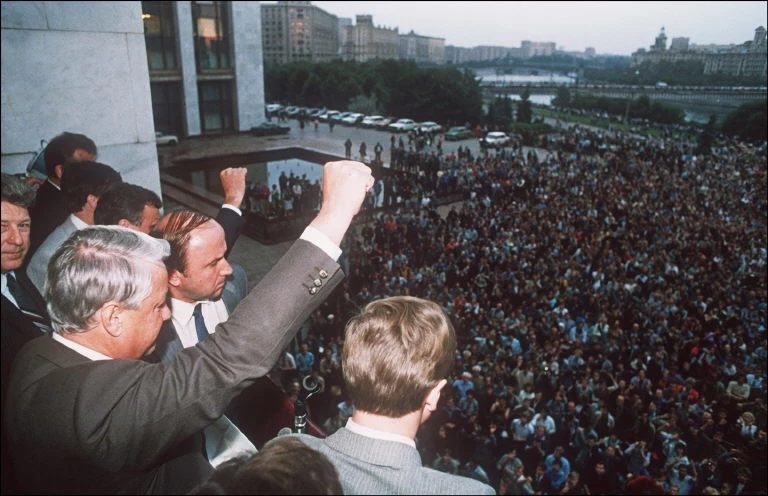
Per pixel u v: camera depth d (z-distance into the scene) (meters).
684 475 7.38
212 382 0.77
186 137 38.75
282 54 144.88
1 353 0.83
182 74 37.38
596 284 14.13
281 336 0.81
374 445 0.88
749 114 50.69
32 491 0.75
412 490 0.81
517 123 53.47
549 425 8.23
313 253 0.85
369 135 44.06
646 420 8.39
